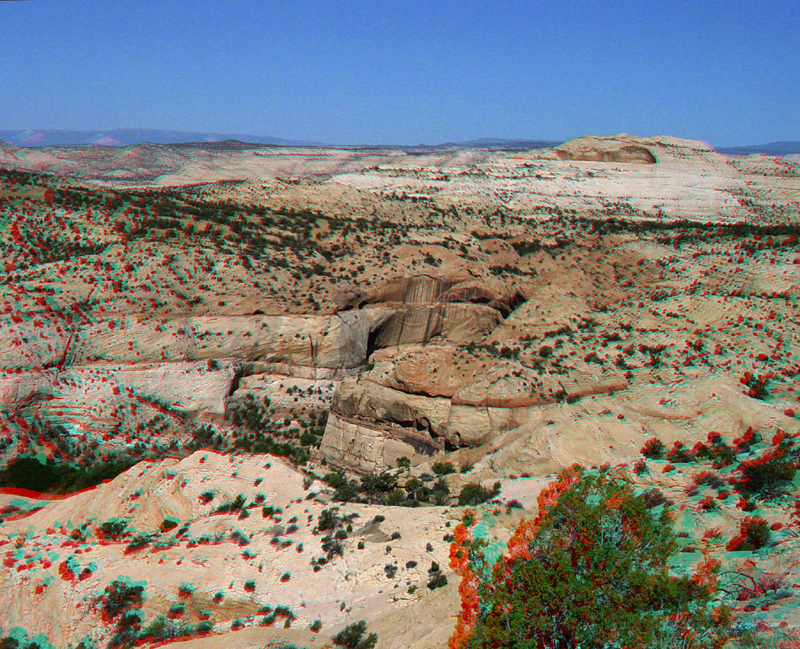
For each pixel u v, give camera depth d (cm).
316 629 2578
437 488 4406
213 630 2602
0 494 4416
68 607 2780
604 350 5712
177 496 3747
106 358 5528
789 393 4409
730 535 2456
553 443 4322
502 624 1585
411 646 2092
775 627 1571
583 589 1498
